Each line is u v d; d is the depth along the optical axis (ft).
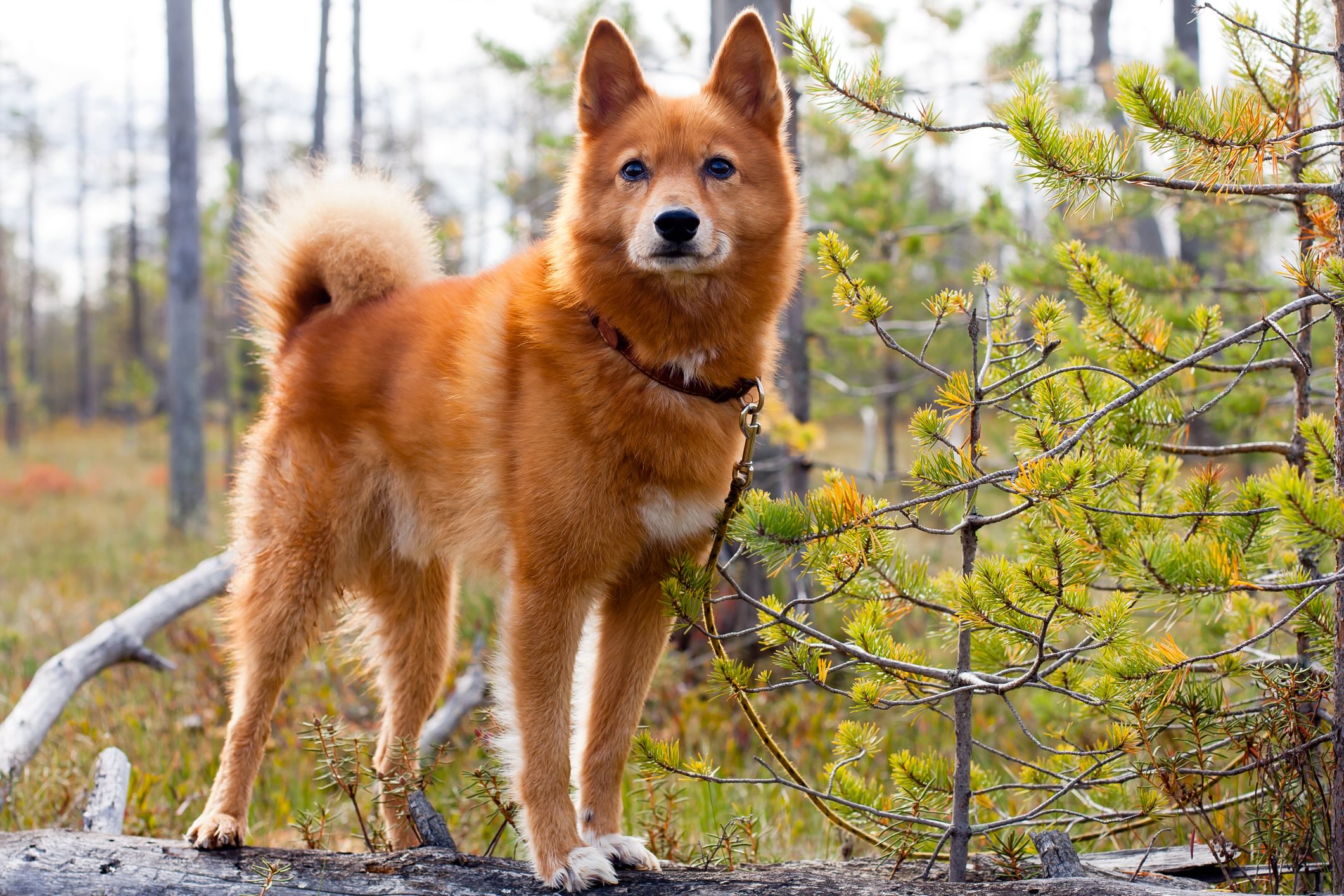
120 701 19.30
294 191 13.94
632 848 10.30
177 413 44.24
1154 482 11.44
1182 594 8.63
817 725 17.83
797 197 11.35
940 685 10.17
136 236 132.26
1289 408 17.20
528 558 10.36
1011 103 9.15
